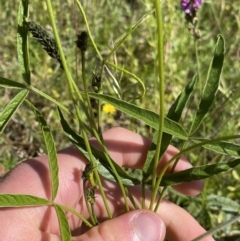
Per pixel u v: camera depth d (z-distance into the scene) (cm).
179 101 11
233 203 18
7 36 26
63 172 13
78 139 11
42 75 24
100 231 11
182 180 11
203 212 18
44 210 12
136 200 14
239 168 20
